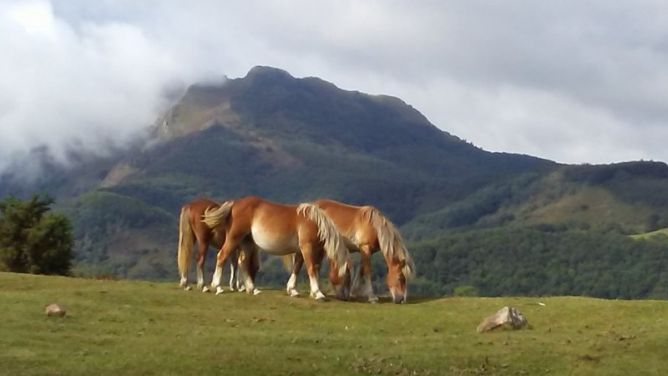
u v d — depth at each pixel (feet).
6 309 62.54
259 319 65.87
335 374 50.72
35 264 145.18
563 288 330.13
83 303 66.85
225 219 77.61
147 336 57.77
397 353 55.06
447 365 53.06
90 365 49.14
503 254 359.05
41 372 47.24
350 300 77.30
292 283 77.30
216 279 77.05
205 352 52.80
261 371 50.19
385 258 78.13
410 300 78.48
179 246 81.41
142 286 80.38
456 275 352.28
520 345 57.41
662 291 315.17
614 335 60.29
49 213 152.25
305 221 75.41
